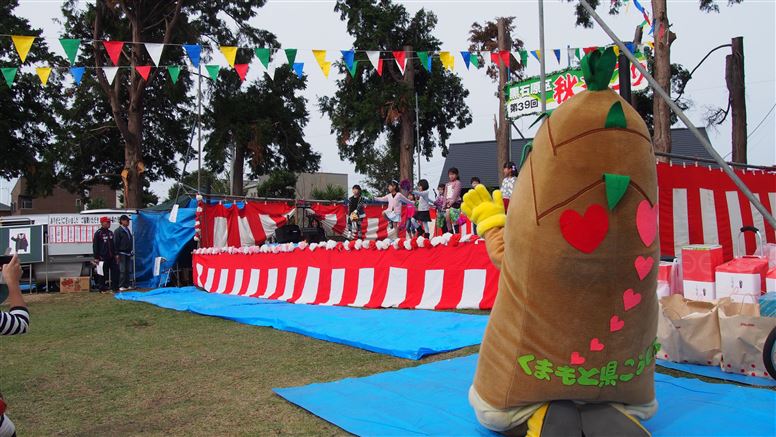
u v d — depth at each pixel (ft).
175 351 19.76
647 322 8.86
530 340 8.98
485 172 106.32
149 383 15.57
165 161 108.17
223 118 101.19
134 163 78.23
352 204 40.09
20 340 22.99
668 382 13.17
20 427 12.23
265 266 35.55
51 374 17.04
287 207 49.73
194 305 30.76
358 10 87.76
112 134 97.19
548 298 8.62
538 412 9.46
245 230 46.83
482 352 10.03
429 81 89.66
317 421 11.55
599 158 8.09
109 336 23.38
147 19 76.43
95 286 45.83
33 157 99.40
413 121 89.20
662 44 35.50
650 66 40.68
